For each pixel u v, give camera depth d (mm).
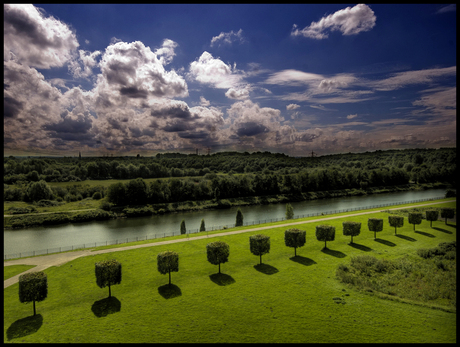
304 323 36875
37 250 80812
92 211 123500
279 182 180000
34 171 164500
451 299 42219
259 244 55375
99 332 35562
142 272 52219
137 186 140250
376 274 51031
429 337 33344
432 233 74250
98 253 61500
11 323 37469
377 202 148625
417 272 50969
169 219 122750
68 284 48000
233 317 38438
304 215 114812
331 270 52750
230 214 130125
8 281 48719
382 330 35062
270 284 47469
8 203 129250
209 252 51938
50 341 33812
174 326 36625
